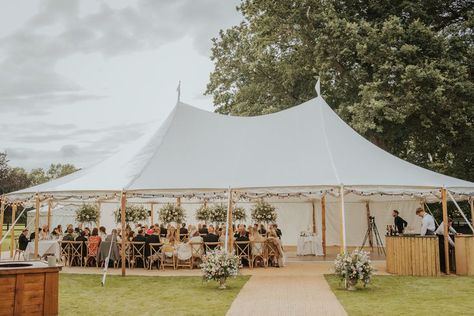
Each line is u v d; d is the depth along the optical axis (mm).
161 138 13039
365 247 19703
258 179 11258
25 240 14391
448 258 10977
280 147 12406
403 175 11602
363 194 11172
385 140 20344
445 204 11227
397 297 8031
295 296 8188
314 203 20422
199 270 11984
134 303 7633
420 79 16719
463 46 18609
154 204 21750
